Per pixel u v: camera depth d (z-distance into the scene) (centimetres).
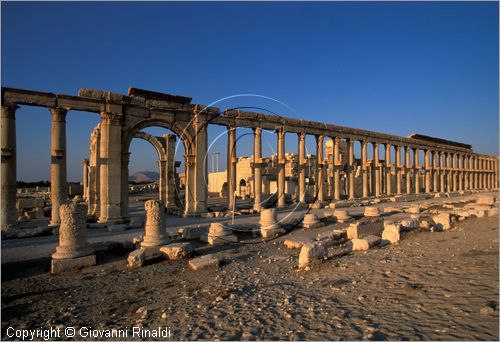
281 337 546
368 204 3659
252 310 696
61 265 1172
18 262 1299
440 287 693
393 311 598
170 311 739
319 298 730
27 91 2045
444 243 1223
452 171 6362
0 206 1930
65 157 2184
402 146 4975
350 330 541
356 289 759
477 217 2041
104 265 1250
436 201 3931
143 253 1259
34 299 905
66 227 1225
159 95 2591
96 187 2797
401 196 4306
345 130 4038
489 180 7881
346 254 1198
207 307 743
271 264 1174
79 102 2234
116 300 877
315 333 545
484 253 974
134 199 5056
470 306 572
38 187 7544
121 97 2381
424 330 504
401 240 1392
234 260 1271
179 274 1110
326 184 4556
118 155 2353
